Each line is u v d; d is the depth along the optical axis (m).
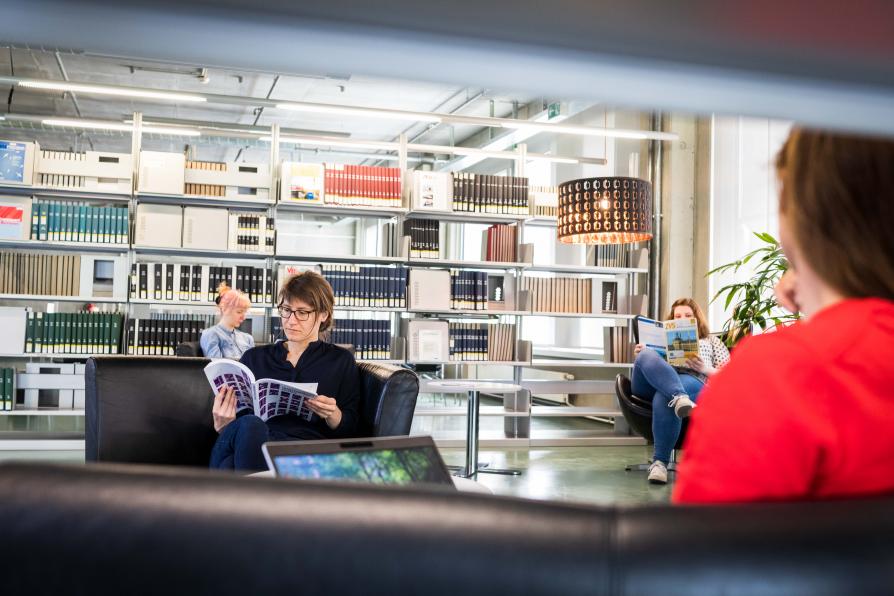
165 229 6.22
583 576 0.51
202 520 0.54
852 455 0.62
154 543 0.54
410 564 0.53
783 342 0.65
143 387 2.86
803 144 0.69
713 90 0.30
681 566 0.51
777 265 4.89
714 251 7.48
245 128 10.81
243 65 0.25
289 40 0.24
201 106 11.16
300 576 0.53
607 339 7.24
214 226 6.30
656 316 7.60
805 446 0.61
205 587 0.54
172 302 6.24
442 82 0.27
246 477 0.57
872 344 0.63
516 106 10.00
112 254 6.52
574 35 0.26
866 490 0.64
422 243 6.80
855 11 0.25
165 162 6.25
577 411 7.05
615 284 7.29
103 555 0.54
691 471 0.65
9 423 7.36
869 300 0.67
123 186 6.23
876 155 0.65
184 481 0.56
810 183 0.68
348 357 2.97
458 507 0.54
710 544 0.52
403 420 2.80
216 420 2.60
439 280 6.73
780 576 0.51
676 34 0.26
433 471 1.19
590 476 5.35
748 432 0.62
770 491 0.61
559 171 9.90
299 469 1.07
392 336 6.79
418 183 6.74
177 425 2.88
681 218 7.71
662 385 4.93
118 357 2.88
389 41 0.25
